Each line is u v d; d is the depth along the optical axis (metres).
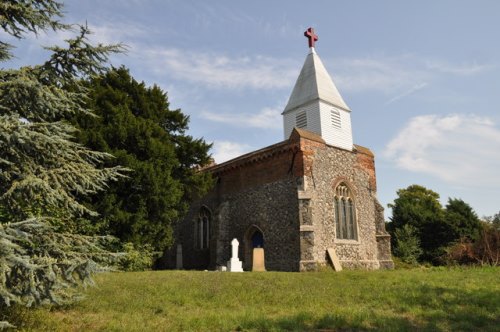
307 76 28.77
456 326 8.40
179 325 8.43
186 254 31.59
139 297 11.29
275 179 25.75
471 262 25.50
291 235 23.91
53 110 7.74
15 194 6.93
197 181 23.77
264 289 12.90
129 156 18.31
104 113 20.55
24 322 7.89
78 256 7.32
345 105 28.58
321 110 26.89
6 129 6.48
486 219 38.56
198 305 10.81
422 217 41.38
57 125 7.50
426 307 10.30
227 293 12.16
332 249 23.97
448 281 14.47
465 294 11.70
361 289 12.97
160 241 20.70
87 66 8.10
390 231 43.53
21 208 7.53
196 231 31.30
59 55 7.81
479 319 8.90
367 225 27.17
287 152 25.27
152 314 9.52
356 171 27.64
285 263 23.83
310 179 24.33
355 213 26.55
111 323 8.46
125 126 19.61
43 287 6.57
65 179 7.56
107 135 19.03
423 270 20.30
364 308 10.17
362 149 28.75
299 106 28.03
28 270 6.15
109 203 17.52
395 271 19.45
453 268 20.81
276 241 24.70
